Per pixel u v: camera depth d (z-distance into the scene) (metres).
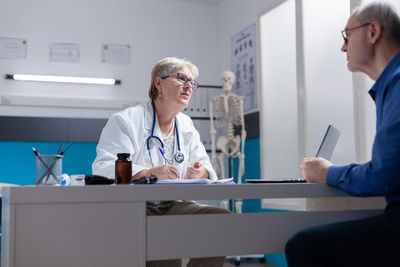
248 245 1.24
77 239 1.12
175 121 2.12
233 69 4.72
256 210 4.11
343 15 2.72
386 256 1.16
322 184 1.27
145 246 1.17
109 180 1.24
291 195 1.25
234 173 4.66
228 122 4.23
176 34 4.93
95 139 4.47
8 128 4.25
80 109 4.52
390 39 1.31
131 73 4.72
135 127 1.94
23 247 1.09
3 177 4.23
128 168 1.28
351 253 1.16
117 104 4.59
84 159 4.46
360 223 1.17
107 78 4.64
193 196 1.18
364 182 1.18
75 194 1.12
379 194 1.20
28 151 4.32
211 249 1.22
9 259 1.08
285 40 3.54
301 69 3.14
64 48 4.55
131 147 1.86
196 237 1.21
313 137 3.04
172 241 1.19
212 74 5.02
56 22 4.56
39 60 4.47
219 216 1.23
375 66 1.35
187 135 2.13
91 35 4.65
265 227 1.26
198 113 4.85
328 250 1.15
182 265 1.77
